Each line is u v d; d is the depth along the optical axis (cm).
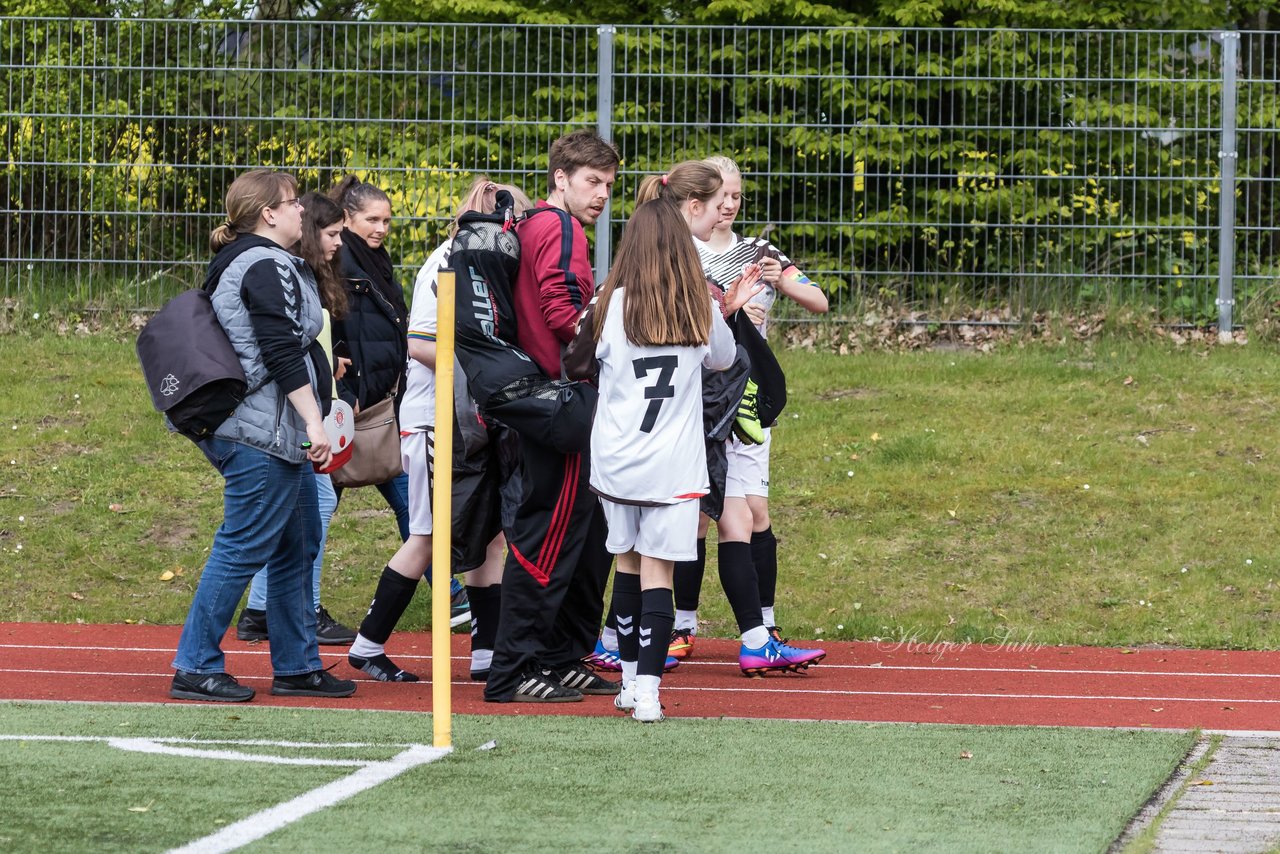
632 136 4981
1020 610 3206
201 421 2122
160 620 3181
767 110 4959
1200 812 1561
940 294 4941
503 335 2178
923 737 1948
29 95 4956
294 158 4950
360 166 4934
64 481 3866
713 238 2600
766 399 2455
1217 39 4919
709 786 1638
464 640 2991
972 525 3603
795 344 4862
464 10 5925
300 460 2177
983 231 4944
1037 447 4009
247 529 2178
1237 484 3750
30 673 2517
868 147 4925
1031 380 4494
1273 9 6400
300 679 2256
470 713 2105
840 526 3619
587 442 2120
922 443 4022
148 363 2134
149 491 3838
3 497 3772
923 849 1385
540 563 2202
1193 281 4925
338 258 2558
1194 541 3478
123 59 4950
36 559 3469
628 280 2044
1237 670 2739
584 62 4938
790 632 3077
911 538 3556
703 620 3138
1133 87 4909
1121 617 3133
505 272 2173
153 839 1380
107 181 4972
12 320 4903
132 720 1980
